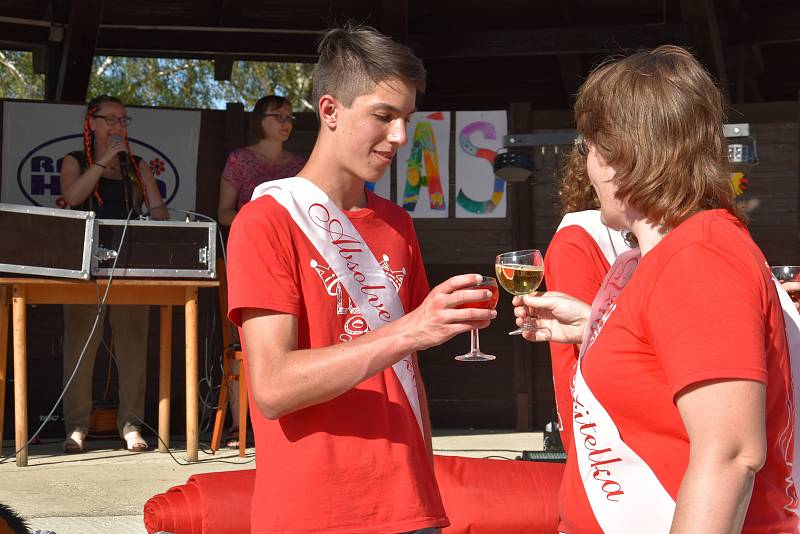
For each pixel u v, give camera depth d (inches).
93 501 156.9
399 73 73.6
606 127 60.4
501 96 412.8
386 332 67.4
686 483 51.4
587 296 102.0
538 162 279.0
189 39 367.6
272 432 72.5
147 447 219.1
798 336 59.4
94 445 230.7
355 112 74.5
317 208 75.0
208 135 279.6
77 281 192.7
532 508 129.5
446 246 282.8
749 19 355.3
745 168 234.2
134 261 195.9
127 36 365.4
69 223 191.5
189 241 198.4
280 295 70.9
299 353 69.1
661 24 348.5
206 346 260.8
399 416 73.8
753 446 51.1
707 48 309.0
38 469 190.2
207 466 196.7
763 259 56.8
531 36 353.4
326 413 71.3
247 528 125.2
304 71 816.3
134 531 139.9
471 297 65.4
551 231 279.9
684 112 58.7
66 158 216.5
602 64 66.6
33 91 815.1
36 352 264.2
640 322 57.1
